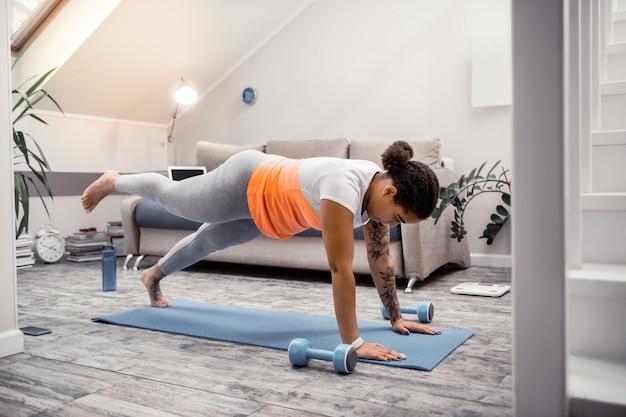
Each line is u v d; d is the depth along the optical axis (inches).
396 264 115.6
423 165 61.9
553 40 37.8
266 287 118.7
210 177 77.7
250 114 189.3
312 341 73.7
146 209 147.1
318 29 174.4
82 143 178.5
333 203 61.2
